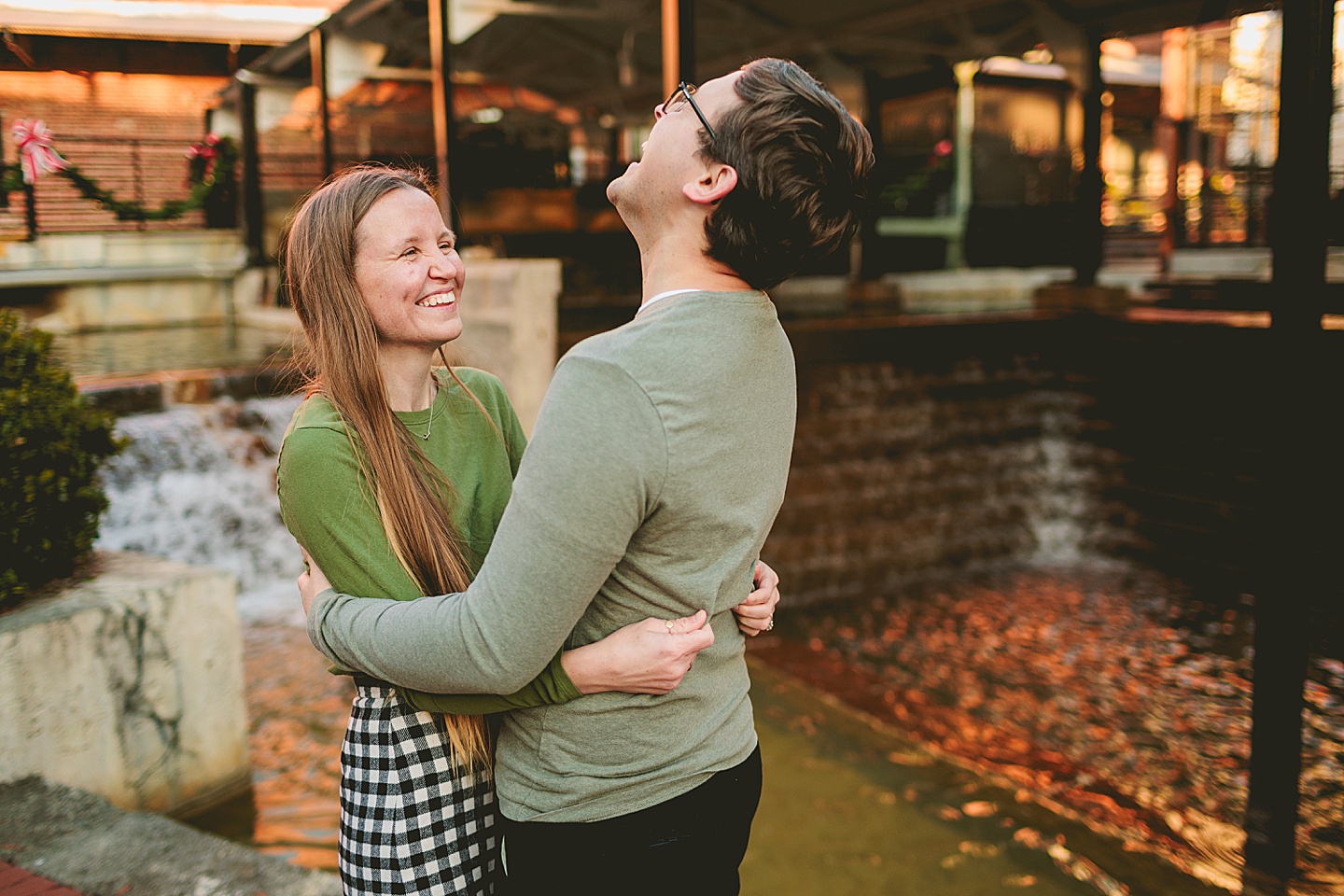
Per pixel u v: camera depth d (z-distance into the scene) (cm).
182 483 623
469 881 135
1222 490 819
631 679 113
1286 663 341
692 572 114
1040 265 1580
